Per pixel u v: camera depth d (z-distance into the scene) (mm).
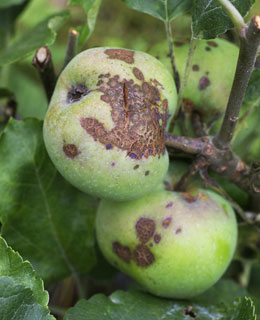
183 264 310
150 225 315
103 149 279
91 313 310
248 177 326
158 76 297
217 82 335
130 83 286
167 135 314
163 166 298
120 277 423
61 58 538
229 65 338
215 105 338
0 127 385
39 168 339
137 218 319
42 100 476
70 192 351
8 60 346
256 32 260
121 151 280
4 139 330
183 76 316
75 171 285
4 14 442
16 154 333
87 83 288
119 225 322
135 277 327
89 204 356
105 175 283
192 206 317
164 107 297
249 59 272
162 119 295
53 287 403
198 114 341
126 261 326
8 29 445
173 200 318
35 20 574
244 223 375
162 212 315
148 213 317
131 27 636
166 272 313
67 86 293
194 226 311
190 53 312
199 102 337
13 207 338
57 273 358
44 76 327
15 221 341
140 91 287
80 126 279
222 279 372
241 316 308
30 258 349
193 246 309
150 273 317
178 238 309
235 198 358
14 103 394
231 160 322
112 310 315
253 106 335
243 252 390
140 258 318
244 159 399
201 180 338
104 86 283
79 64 290
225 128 309
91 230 358
